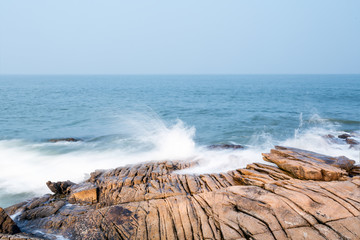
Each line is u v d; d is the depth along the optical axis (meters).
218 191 7.84
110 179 10.27
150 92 67.19
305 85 97.81
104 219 7.23
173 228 6.53
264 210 6.52
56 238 7.04
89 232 6.95
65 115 31.19
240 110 35.34
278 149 12.54
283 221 6.06
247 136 20.86
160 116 31.19
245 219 6.30
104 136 20.97
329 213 6.17
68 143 18.88
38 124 26.03
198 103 43.56
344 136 18.73
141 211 7.30
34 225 7.76
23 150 17.22
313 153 11.40
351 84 103.12
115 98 50.94
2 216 7.10
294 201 6.75
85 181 11.06
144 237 6.39
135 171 11.15
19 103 40.38
